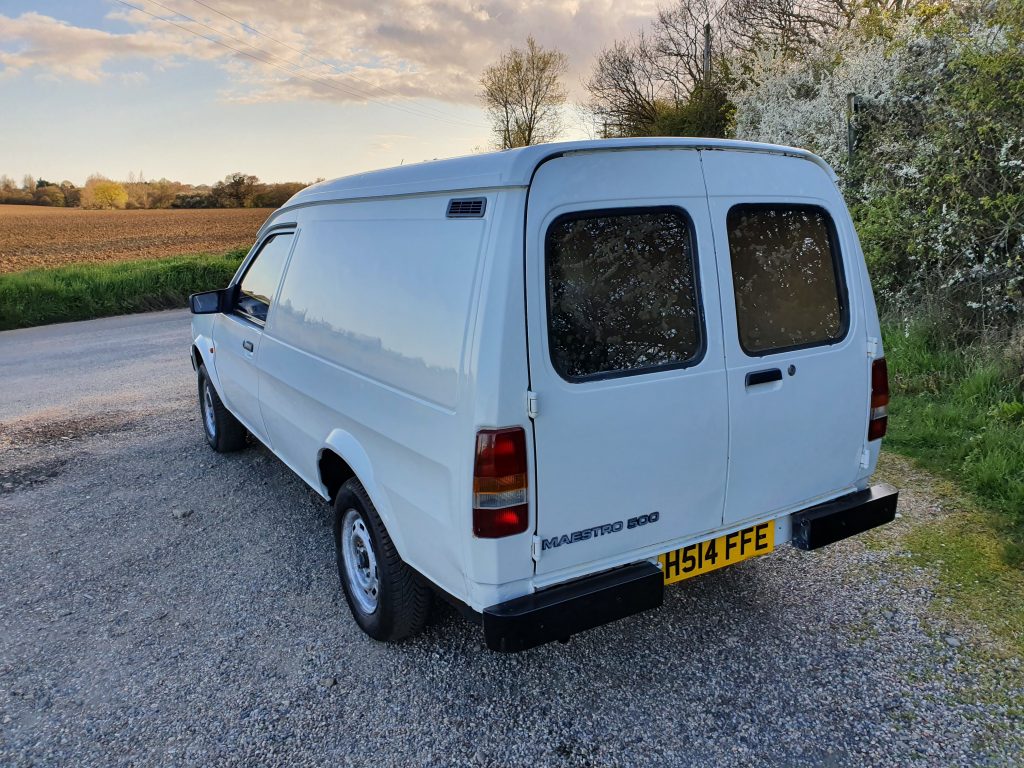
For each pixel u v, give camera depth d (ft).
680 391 8.28
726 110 47.98
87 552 13.73
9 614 11.66
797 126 30.71
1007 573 11.25
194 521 14.92
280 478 17.16
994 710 8.52
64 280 57.67
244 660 10.22
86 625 11.26
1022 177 19.25
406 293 8.87
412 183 9.20
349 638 10.68
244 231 126.82
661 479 8.36
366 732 8.72
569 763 8.10
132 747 8.60
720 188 8.59
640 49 84.23
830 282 9.66
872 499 10.11
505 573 7.67
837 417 9.75
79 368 31.91
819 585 11.37
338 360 10.57
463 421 7.57
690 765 7.98
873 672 9.32
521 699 9.20
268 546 13.69
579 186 7.66
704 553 9.02
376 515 9.84
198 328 18.74
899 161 23.76
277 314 13.21
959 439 15.80
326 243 11.59
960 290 20.98
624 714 8.84
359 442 10.03
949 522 12.94
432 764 8.18
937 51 24.34
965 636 9.88
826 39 36.47
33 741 8.75
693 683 9.33
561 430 7.60
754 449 9.01
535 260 7.41
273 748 8.52
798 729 8.42
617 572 8.30
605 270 7.86
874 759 7.92
